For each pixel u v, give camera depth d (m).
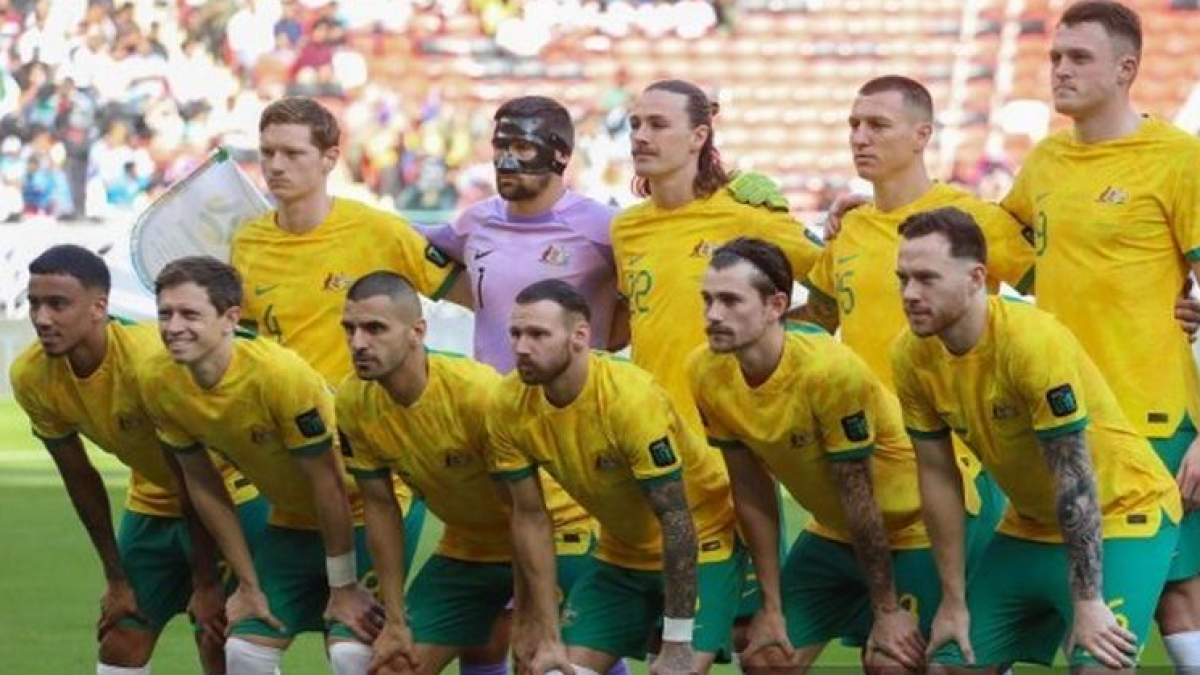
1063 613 15.88
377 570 17.09
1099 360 16.78
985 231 17.59
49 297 17.03
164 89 59.16
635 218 18.44
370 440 16.73
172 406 17.03
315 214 18.97
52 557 28.81
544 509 16.42
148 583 18.95
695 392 16.44
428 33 61.19
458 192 58.06
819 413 15.93
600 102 60.00
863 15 62.12
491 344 19.12
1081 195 16.84
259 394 16.89
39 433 17.91
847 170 60.56
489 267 19.03
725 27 62.22
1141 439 15.89
